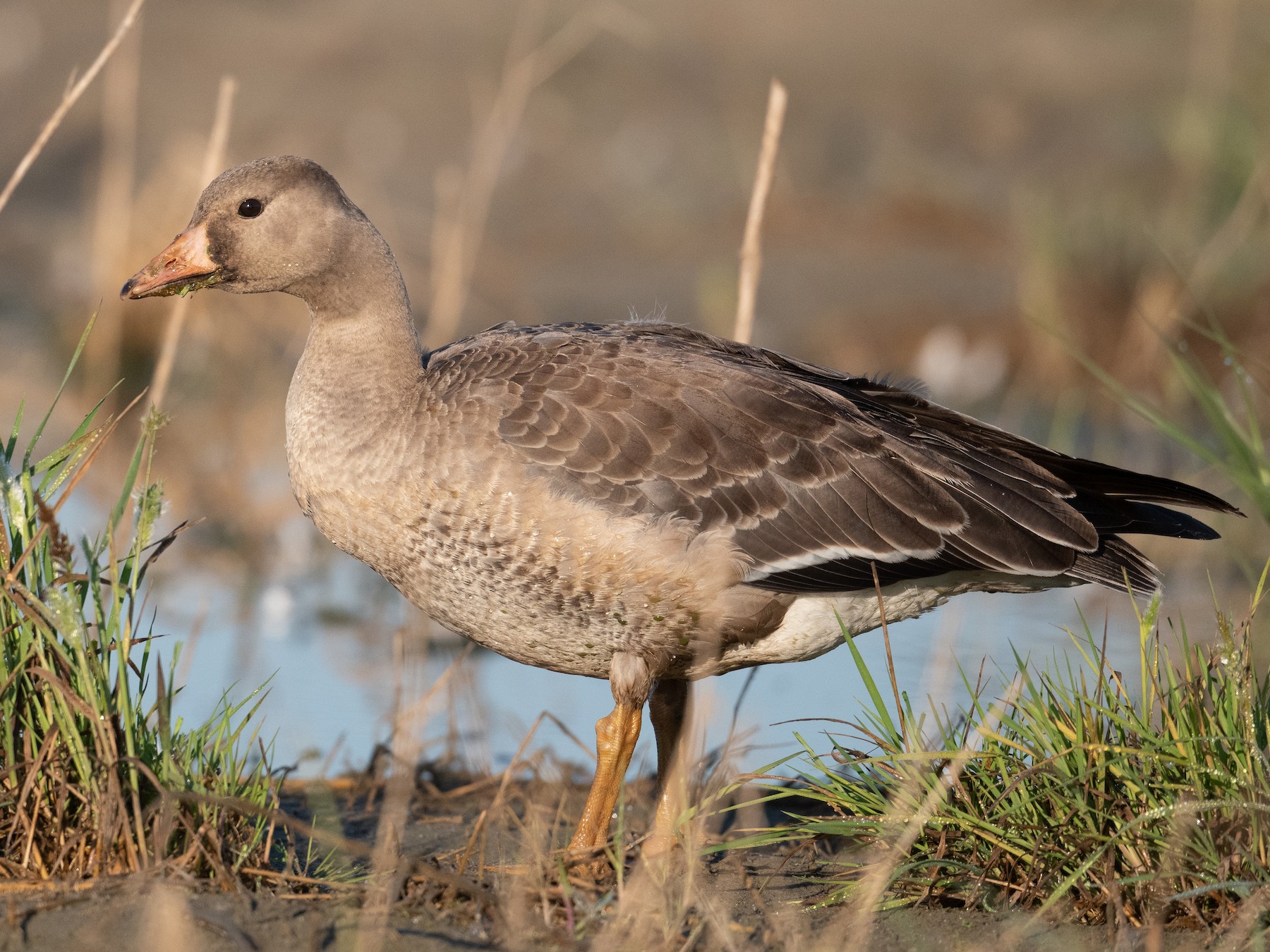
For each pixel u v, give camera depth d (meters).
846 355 21.42
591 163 29.80
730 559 8.70
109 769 7.28
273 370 20.86
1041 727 8.13
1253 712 7.99
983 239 26.77
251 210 9.17
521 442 8.59
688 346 9.47
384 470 8.77
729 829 9.30
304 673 12.45
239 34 35.38
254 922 7.02
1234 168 21.05
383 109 31.61
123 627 8.73
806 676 12.27
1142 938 7.21
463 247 18.27
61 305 23.28
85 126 30.91
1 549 7.76
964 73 35.09
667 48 35.28
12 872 7.34
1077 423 18.39
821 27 36.72
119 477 17.00
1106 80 34.41
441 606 9.07
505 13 36.25
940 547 8.99
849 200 28.42
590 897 7.66
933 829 7.93
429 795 10.04
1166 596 13.40
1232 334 19.27
